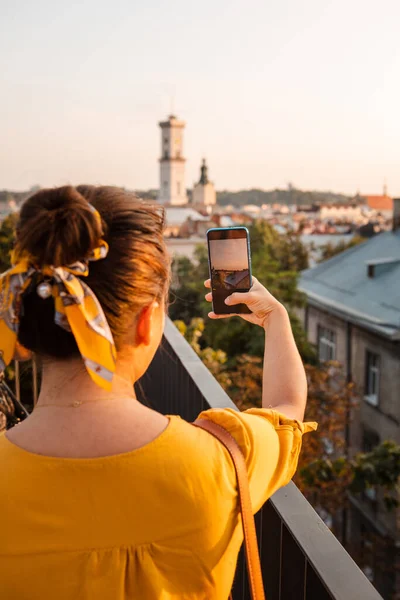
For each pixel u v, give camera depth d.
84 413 0.83
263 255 24.56
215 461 0.83
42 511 0.78
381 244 26.94
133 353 0.87
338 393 15.16
